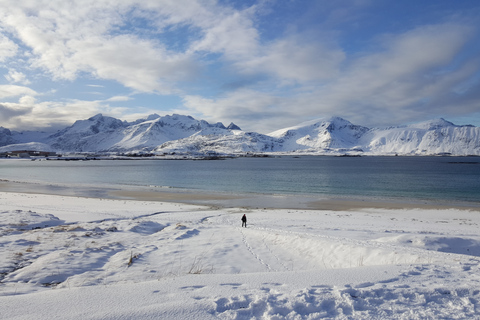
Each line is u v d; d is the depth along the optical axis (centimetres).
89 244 1390
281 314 449
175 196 4809
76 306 466
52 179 8169
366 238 1702
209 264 1155
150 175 9569
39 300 493
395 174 9675
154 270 1029
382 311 463
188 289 555
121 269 1025
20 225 1911
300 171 11438
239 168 13675
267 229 1881
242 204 4034
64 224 2197
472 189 5641
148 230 1975
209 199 4497
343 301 488
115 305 470
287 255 1345
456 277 644
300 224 2539
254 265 1182
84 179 8162
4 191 5381
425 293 528
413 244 1420
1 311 445
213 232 1872
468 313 457
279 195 4928
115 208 3378
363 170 11969
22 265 1035
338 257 1223
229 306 470
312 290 536
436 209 3606
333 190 5619
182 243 1523
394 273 668
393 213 3325
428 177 8431
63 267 998
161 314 437
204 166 15638
